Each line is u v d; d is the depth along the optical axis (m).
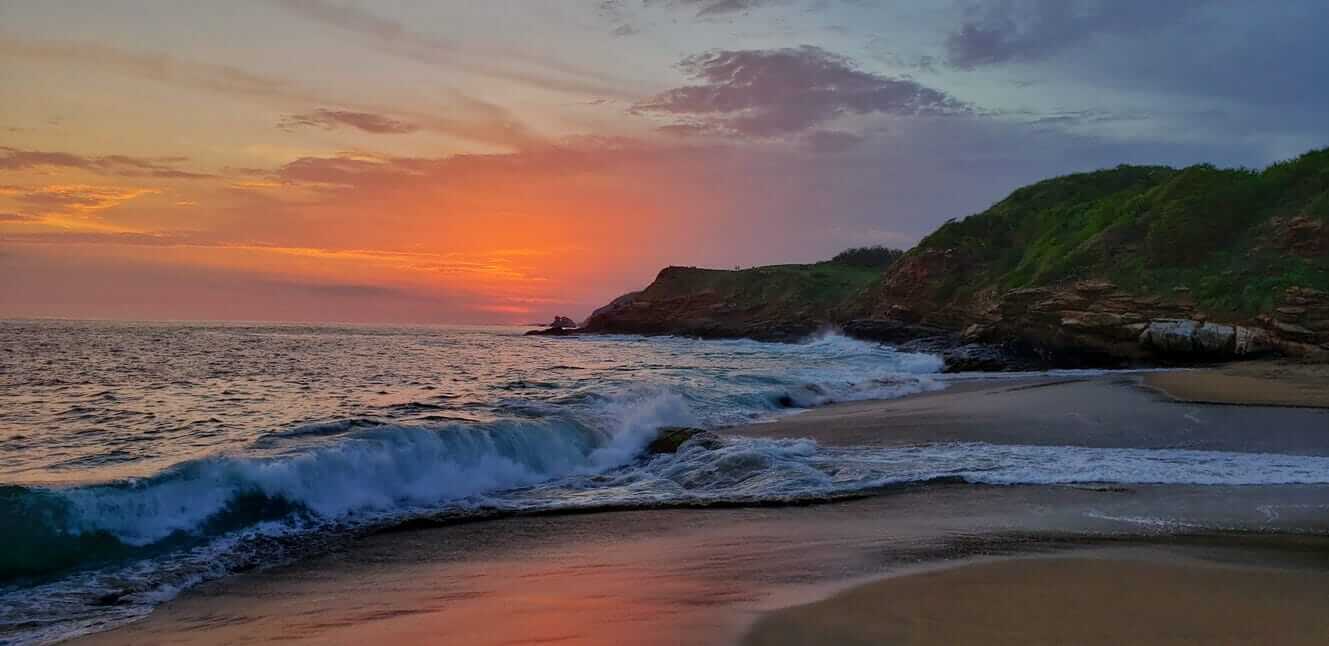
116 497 7.51
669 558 6.70
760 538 7.35
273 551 7.55
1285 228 29.97
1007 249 50.62
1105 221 40.75
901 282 54.00
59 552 6.89
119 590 6.33
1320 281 27.11
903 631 4.28
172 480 8.02
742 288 82.69
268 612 5.63
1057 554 6.25
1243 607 4.71
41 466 9.91
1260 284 28.52
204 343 46.91
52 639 5.20
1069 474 10.05
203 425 13.93
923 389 23.75
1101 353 31.16
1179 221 33.12
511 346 57.19
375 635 4.69
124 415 15.38
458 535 8.14
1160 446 12.27
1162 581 5.34
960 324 48.09
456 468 10.56
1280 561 5.95
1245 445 12.14
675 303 86.50
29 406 16.75
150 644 4.96
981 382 24.98
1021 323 35.12
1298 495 8.66
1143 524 7.43
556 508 9.26
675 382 22.92
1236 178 34.69
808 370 30.67
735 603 4.96
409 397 18.67
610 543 7.57
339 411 15.56
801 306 74.06
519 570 6.59
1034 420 15.23
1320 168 32.00
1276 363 25.06
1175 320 29.33
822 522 8.02
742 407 19.31
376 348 47.53
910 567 5.89
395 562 7.15
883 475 10.28
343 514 8.96
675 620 4.57
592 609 4.98
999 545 6.66
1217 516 7.71
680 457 12.48
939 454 11.95
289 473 8.82
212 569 6.94
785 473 10.52
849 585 5.34
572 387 21.59
